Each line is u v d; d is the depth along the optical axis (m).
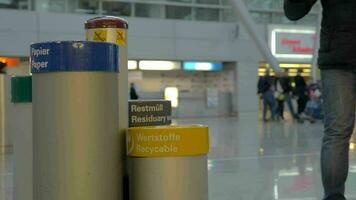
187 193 2.54
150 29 25.62
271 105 19.48
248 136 11.83
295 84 18.55
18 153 2.70
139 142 2.55
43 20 23.47
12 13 22.97
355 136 8.89
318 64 3.51
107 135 2.38
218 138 11.30
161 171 2.53
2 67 10.95
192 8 26.72
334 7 3.39
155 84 26.69
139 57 25.36
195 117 24.78
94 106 2.34
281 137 11.48
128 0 25.30
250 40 27.44
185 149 2.54
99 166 2.35
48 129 2.33
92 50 2.33
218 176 5.92
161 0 26.02
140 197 2.56
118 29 2.86
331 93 3.39
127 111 2.88
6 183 5.52
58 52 2.31
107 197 2.39
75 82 2.31
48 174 2.33
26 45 23.11
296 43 28.69
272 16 28.48
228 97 26.92
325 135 3.47
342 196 3.50
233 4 22.47
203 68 26.81
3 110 9.32
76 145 2.31
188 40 26.41
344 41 3.34
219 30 27.03
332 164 3.40
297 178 5.71
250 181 5.56
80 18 24.14
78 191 2.32
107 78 2.39
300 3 3.48
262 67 27.95
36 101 2.38
